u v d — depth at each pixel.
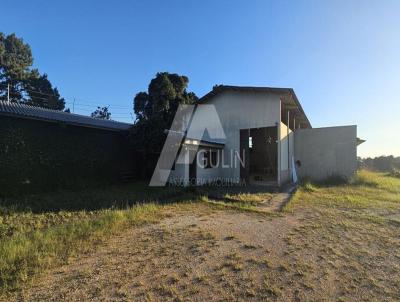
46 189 10.16
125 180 13.59
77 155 11.39
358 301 3.07
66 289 3.23
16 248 4.22
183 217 6.71
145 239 4.98
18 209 7.05
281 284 3.42
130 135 13.15
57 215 6.69
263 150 18.55
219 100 14.75
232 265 3.94
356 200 9.10
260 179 15.35
